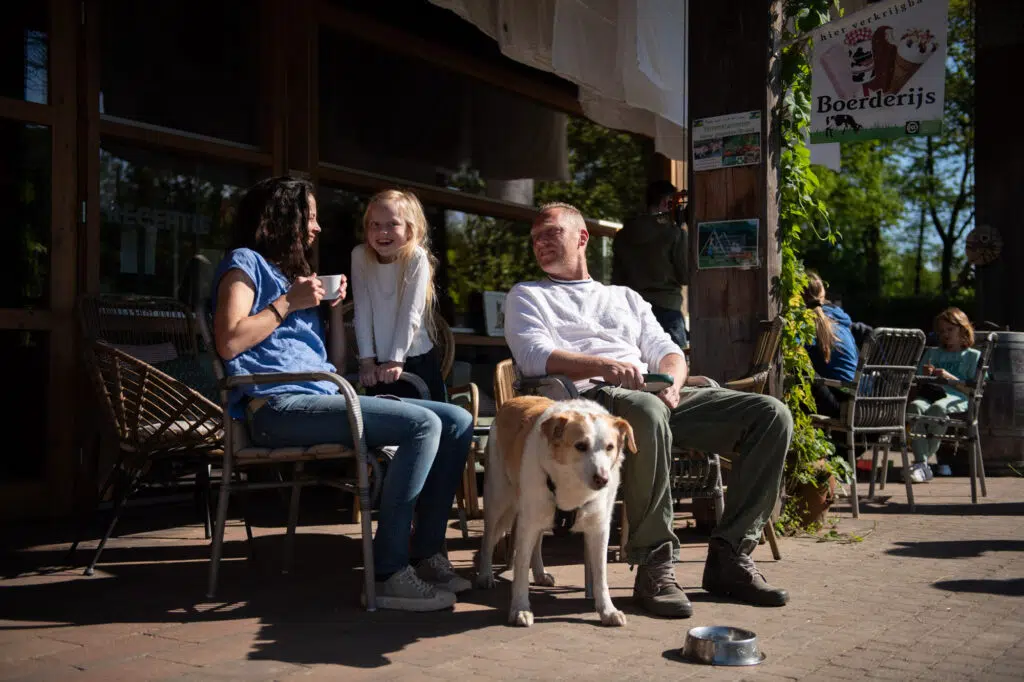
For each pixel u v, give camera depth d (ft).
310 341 11.61
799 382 15.92
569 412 9.59
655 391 11.44
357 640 9.24
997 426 26.55
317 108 21.13
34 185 16.15
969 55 80.23
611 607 10.10
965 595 11.53
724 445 11.82
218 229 19.45
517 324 12.32
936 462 27.25
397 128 23.68
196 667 8.30
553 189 28.60
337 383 10.38
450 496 11.69
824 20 16.53
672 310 23.04
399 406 10.82
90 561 12.80
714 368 15.88
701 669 8.50
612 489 10.07
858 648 9.23
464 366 24.68
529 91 27.63
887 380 18.86
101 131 17.07
